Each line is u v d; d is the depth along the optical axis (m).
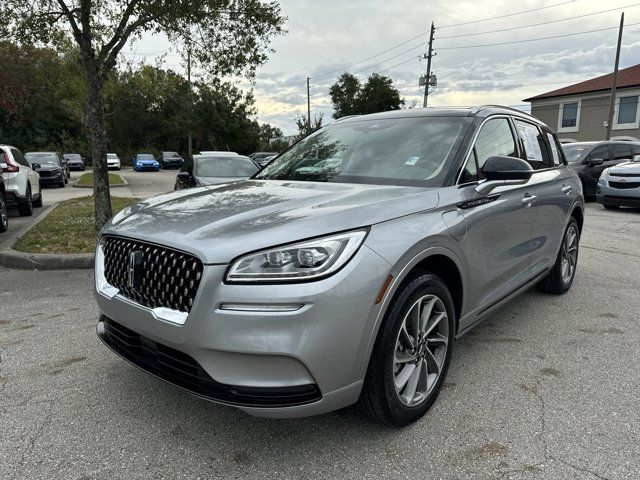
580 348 3.72
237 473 2.33
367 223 2.40
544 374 3.30
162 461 2.42
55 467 2.37
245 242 2.21
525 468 2.34
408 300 2.50
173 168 45.34
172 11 7.60
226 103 43.19
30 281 5.73
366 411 2.52
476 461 2.39
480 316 3.35
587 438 2.57
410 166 3.22
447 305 2.83
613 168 11.59
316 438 2.60
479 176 3.29
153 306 2.42
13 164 10.60
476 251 3.08
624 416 2.78
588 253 7.07
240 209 2.65
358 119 4.14
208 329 2.16
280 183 3.37
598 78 37.09
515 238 3.66
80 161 38.97
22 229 8.51
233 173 10.05
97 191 7.83
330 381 2.21
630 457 2.41
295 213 2.45
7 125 50.72
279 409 2.15
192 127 42.81
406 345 2.61
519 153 4.01
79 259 6.34
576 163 13.31
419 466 2.36
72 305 4.83
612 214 11.20
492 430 2.65
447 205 2.86
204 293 2.17
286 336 2.10
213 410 2.88
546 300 4.89
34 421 2.77
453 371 3.35
